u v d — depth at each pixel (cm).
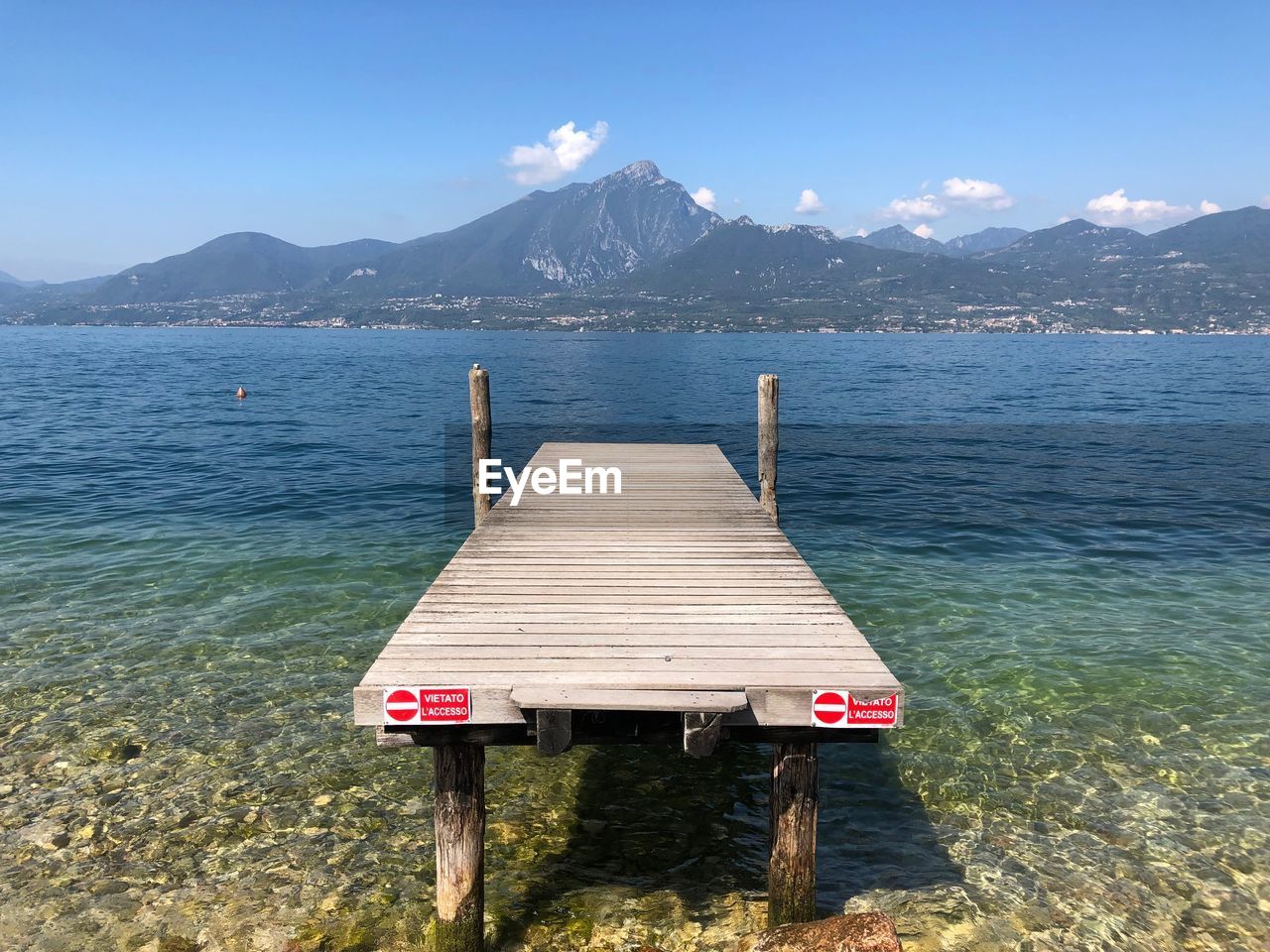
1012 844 536
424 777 612
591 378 5681
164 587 1011
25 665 780
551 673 402
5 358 7700
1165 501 1627
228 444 2359
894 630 905
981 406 3759
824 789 602
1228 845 534
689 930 452
